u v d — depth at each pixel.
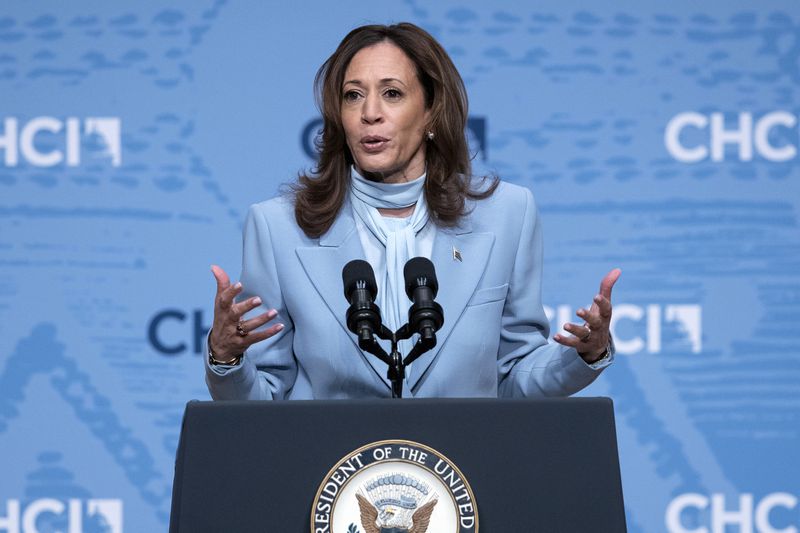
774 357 13.45
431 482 5.70
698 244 13.48
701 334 13.46
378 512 5.66
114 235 13.47
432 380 7.99
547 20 13.63
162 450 13.45
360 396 8.09
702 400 13.45
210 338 7.07
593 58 13.61
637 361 13.45
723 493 13.45
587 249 13.51
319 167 8.62
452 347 8.07
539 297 8.69
